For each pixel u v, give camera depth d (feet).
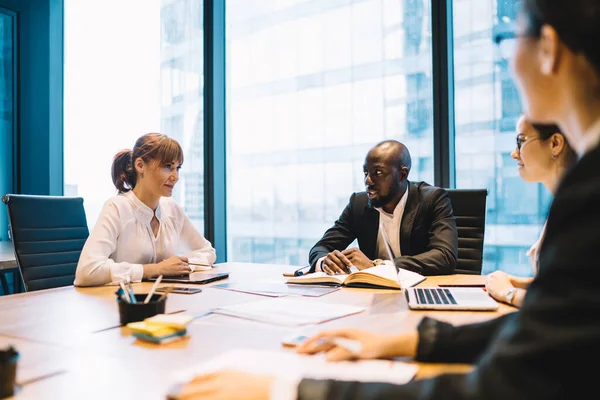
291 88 10.58
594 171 1.38
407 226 6.66
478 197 7.22
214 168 11.25
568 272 1.34
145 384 2.19
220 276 5.53
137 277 5.39
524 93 1.68
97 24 12.37
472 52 8.63
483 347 2.34
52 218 6.93
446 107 8.62
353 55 9.78
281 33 10.70
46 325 3.39
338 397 1.69
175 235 6.75
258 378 1.85
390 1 9.35
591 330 1.27
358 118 9.74
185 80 11.62
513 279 4.24
